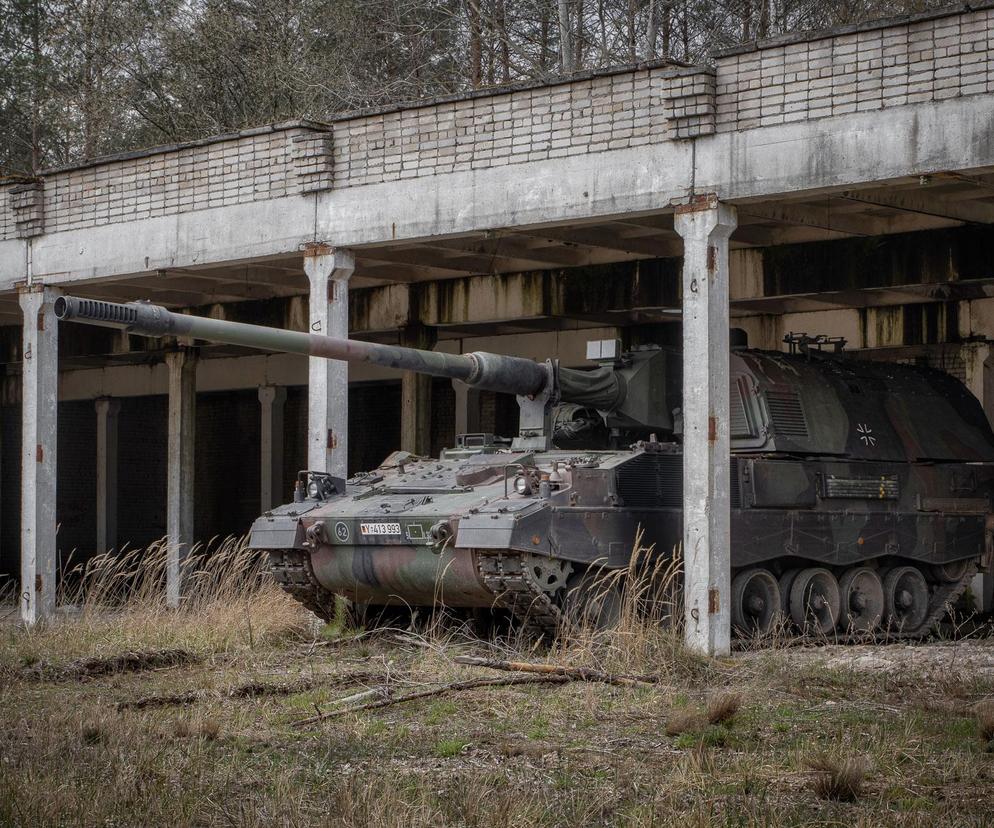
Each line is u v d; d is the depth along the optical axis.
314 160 19.81
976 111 15.10
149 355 30.95
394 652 17.12
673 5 34.84
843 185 15.84
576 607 16.84
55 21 39.69
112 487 33.81
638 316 24.64
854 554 19.22
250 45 37.12
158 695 14.11
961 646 16.86
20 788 9.75
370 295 25.66
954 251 19.86
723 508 16.53
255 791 10.08
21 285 23.05
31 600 22.11
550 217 17.89
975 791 9.83
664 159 17.00
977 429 21.66
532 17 35.38
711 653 16.25
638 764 10.78
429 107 18.98
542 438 18.75
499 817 9.05
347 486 19.28
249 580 21.47
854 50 15.80
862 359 22.39
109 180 22.14
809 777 10.26
